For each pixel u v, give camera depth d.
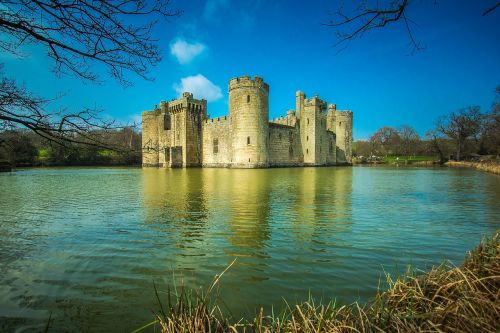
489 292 4.11
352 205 13.64
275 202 14.41
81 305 4.92
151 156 62.34
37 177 33.09
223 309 4.77
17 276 6.00
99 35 4.77
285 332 3.68
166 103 62.38
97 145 5.45
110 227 9.73
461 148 74.38
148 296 5.20
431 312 3.77
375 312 3.99
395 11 4.70
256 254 7.22
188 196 16.53
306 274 6.06
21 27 4.42
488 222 10.42
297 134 60.88
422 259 6.91
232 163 50.50
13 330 4.27
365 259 6.89
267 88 51.19
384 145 111.12
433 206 13.51
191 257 7.03
